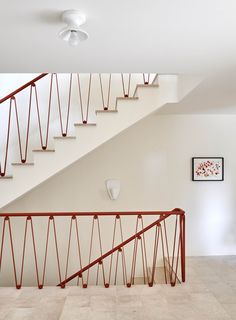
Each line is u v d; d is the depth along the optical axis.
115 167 4.59
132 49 2.36
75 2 1.73
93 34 2.10
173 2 1.73
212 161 4.65
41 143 4.19
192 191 4.65
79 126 3.48
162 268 4.51
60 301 2.98
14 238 4.52
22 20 1.92
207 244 4.67
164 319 2.57
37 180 3.47
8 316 2.69
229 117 4.67
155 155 4.62
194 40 2.20
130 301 2.92
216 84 3.13
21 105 4.50
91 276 4.58
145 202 4.61
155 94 3.58
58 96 4.20
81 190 4.56
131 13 1.84
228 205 4.70
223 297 3.02
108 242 4.58
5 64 2.69
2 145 4.50
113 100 4.57
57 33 2.08
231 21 1.93
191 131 4.65
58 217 4.55
